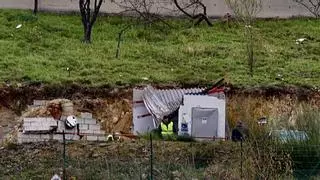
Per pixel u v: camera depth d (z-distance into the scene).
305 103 93.56
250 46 108.19
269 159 72.44
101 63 102.31
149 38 114.56
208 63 105.25
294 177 74.06
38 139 84.56
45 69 99.31
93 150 80.38
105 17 119.25
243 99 94.94
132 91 93.38
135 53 107.62
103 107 92.50
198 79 98.62
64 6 120.00
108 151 80.12
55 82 94.81
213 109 85.56
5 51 103.50
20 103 92.62
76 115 89.56
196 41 114.12
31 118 85.81
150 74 100.00
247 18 112.81
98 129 89.88
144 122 89.06
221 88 90.69
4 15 115.12
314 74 103.06
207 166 76.44
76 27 115.56
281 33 118.00
